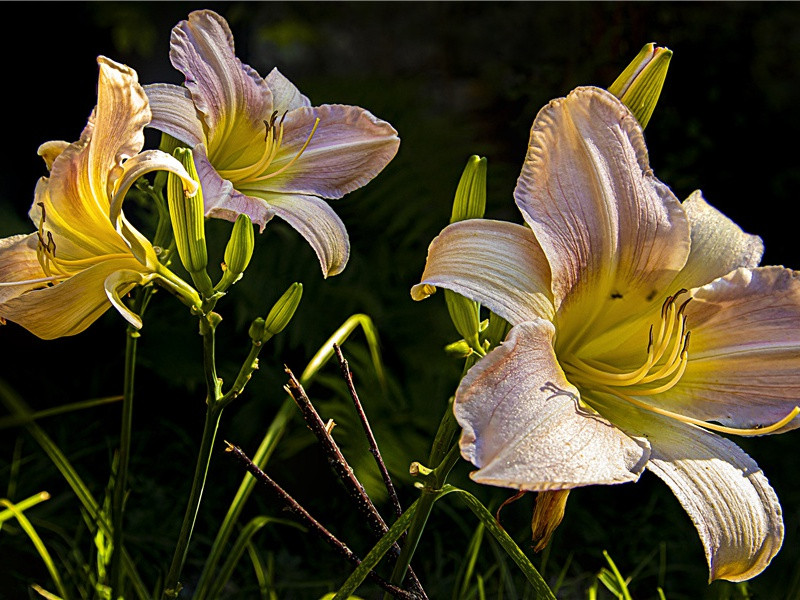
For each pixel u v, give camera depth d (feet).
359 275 5.71
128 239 2.68
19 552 4.71
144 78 7.45
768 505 2.63
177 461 5.70
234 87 3.02
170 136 2.96
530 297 2.59
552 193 2.64
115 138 2.70
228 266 2.76
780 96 7.69
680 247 2.71
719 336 2.76
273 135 3.01
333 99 6.12
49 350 6.21
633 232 2.69
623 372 2.78
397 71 9.10
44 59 7.07
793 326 2.75
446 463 2.63
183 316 5.82
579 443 2.50
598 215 2.66
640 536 5.44
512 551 2.59
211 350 2.79
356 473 4.83
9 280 2.78
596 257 2.68
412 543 2.68
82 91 7.27
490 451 2.44
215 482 5.57
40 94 7.13
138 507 5.16
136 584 3.21
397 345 5.62
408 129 6.04
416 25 9.16
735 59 7.59
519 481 2.43
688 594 5.16
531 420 2.48
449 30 8.88
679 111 7.66
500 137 7.96
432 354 5.43
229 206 2.87
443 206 5.88
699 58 7.57
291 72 9.22
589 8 7.66
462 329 2.65
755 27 7.61
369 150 3.05
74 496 5.14
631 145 2.69
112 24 7.02
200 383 5.60
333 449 2.74
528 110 7.83
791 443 5.98
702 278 2.77
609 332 2.77
